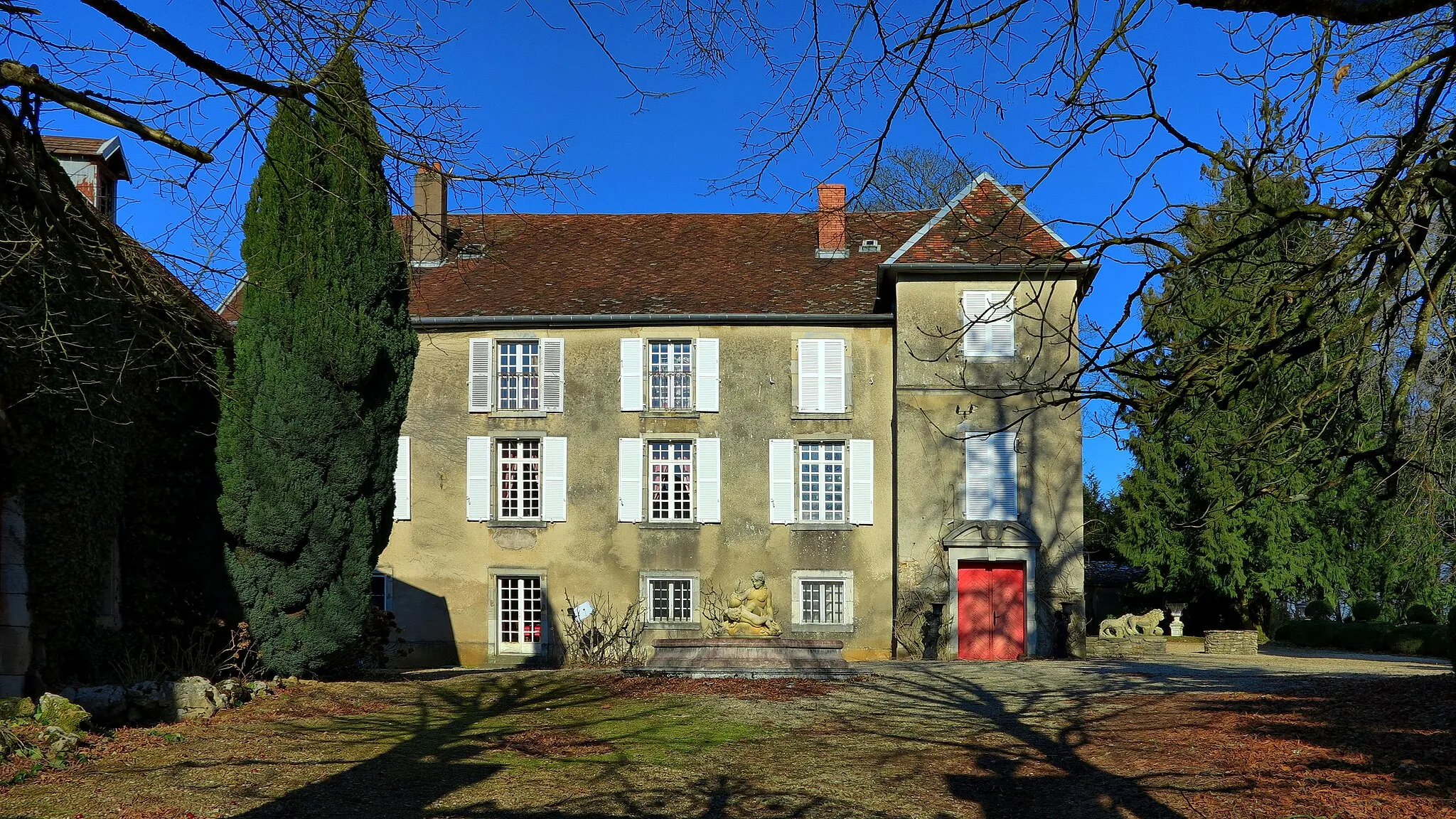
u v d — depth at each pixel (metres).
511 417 29.48
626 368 29.41
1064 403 9.59
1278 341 9.14
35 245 8.70
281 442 17.23
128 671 15.64
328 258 17.58
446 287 30.80
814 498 29.22
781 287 30.61
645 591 28.97
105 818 9.88
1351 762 11.78
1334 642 34.31
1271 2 6.64
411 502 29.47
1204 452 11.33
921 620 27.19
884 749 13.57
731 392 29.33
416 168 8.00
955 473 27.47
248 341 17.36
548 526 29.30
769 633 20.69
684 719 15.66
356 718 15.39
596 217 34.31
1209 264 10.12
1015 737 14.17
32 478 14.26
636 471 29.20
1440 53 8.01
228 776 11.56
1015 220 27.69
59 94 6.84
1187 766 12.02
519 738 14.26
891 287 28.78
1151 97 8.55
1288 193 10.05
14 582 14.05
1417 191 8.84
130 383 16.33
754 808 10.98
